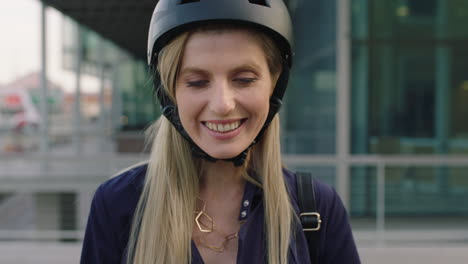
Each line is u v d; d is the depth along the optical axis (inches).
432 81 242.7
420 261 165.9
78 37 430.3
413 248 172.7
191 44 38.4
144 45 497.4
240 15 37.2
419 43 241.9
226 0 37.3
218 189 45.9
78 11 327.3
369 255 168.1
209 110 38.9
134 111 524.4
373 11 240.4
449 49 242.4
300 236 45.1
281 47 42.0
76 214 229.6
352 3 239.1
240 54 38.1
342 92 237.6
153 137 52.7
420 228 225.0
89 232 47.1
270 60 41.0
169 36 39.6
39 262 160.6
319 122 292.4
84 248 47.3
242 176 46.4
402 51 241.6
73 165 304.0
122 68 536.1
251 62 38.5
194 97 39.2
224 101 37.9
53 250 170.9
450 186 235.6
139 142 448.8
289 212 44.7
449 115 242.8
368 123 239.9
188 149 45.2
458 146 243.1
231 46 37.9
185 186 44.7
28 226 308.3
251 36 38.7
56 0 310.7
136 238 44.7
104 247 45.8
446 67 242.7
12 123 552.7
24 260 161.6
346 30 238.5
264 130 44.7
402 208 234.1
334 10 253.3
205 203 45.2
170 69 40.1
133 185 46.4
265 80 40.1
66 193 304.2
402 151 240.1
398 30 241.1
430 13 242.1
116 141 454.6
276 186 44.9
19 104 562.6
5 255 165.8
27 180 306.8
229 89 38.6
